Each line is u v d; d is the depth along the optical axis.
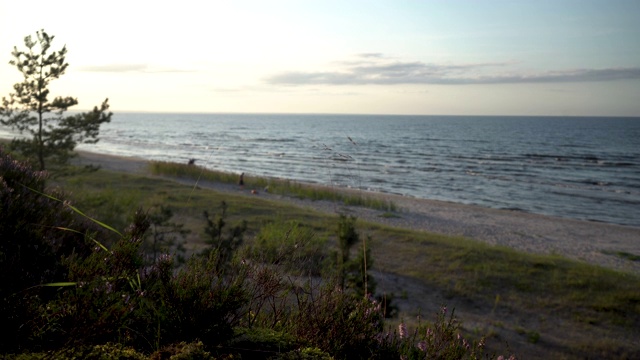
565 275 16.30
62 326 2.31
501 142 152.88
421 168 75.31
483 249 18.88
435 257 17.19
